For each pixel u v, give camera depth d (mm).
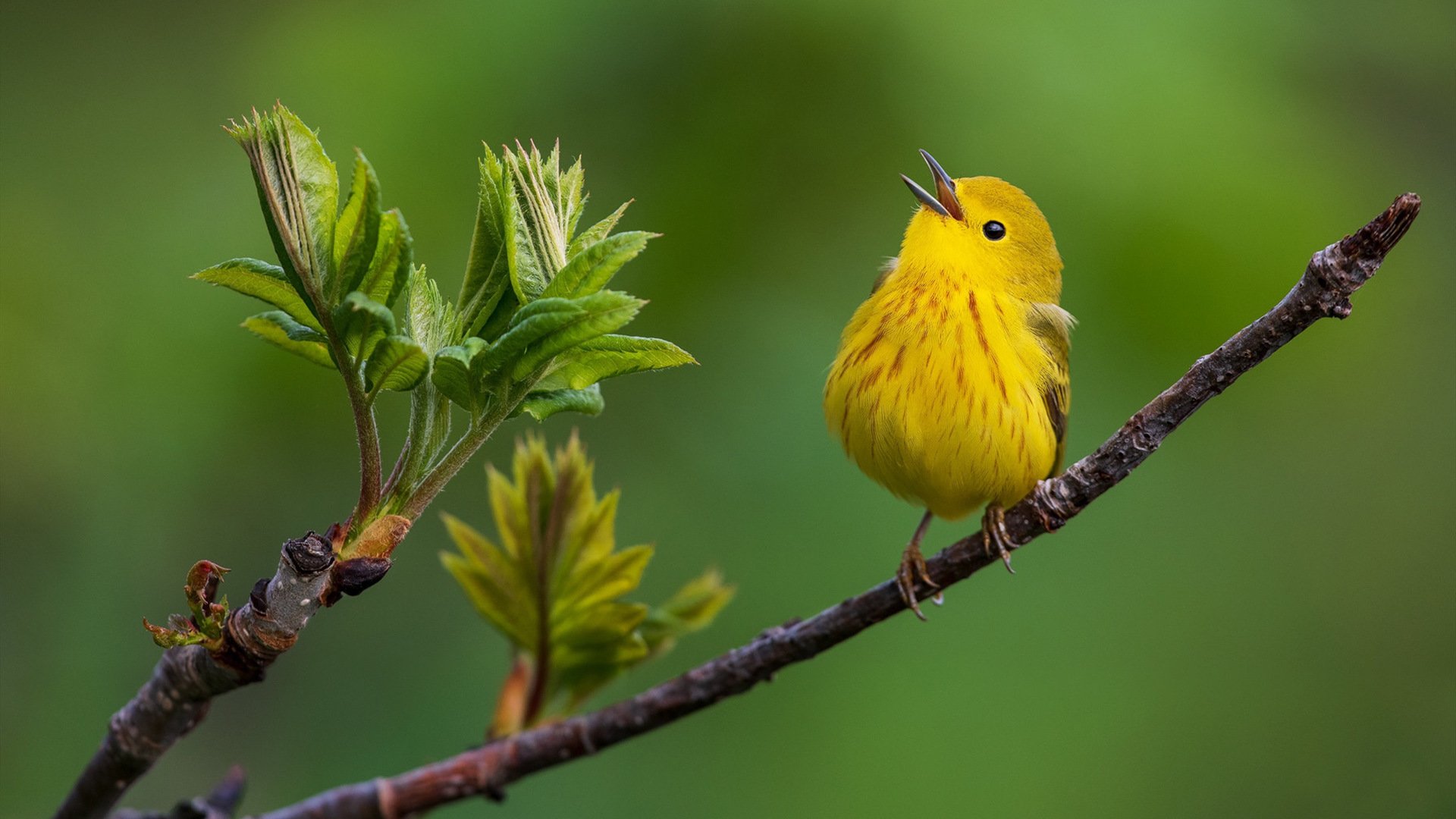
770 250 10258
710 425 10570
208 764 10938
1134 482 12258
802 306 10336
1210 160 9445
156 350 9883
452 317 4230
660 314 10141
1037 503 5590
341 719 11203
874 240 10297
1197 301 9359
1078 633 11508
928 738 10922
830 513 10609
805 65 9953
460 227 9680
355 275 3812
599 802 10883
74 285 10273
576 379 4203
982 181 9344
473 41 9961
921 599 5660
